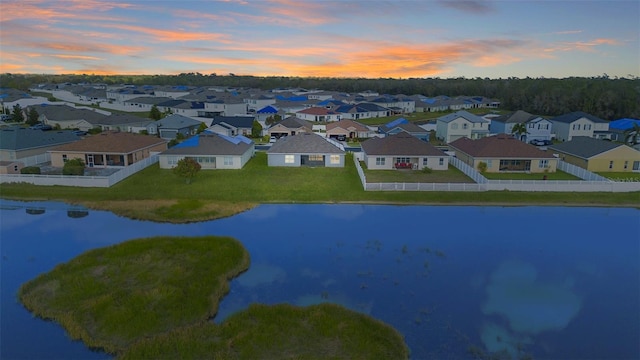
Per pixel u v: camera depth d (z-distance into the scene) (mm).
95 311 21406
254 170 52531
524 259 28812
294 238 32219
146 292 23172
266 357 18297
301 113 108750
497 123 84250
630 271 27141
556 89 126750
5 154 51938
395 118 114125
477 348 19000
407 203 40500
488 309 22328
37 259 28062
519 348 19016
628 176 49656
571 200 41219
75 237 31984
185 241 30453
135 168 50062
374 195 42094
